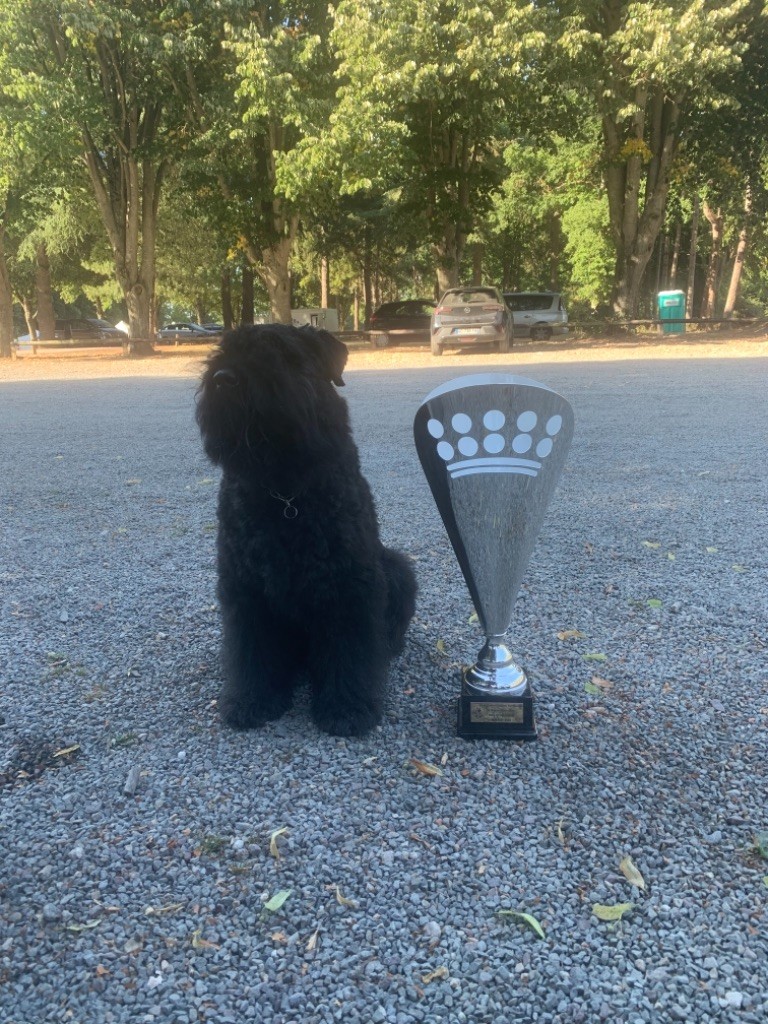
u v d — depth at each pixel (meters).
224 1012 0.96
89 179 13.79
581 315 22.38
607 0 11.61
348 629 1.57
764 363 9.23
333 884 1.17
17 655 2.00
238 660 1.63
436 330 11.61
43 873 1.20
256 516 1.47
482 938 1.07
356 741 1.57
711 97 12.02
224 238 13.24
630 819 1.32
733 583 2.41
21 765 1.51
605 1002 0.97
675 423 5.22
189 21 10.69
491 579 1.52
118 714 1.70
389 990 0.99
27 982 1.01
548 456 1.46
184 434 5.32
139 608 2.31
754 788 1.39
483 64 10.20
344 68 10.16
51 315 19.38
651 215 14.52
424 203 14.18
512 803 1.36
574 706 1.69
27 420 6.19
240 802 1.37
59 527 3.18
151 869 1.21
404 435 5.05
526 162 18.05
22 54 10.48
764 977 1.00
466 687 1.58
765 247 22.77
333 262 24.23
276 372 1.37
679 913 1.11
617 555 2.70
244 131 10.79
